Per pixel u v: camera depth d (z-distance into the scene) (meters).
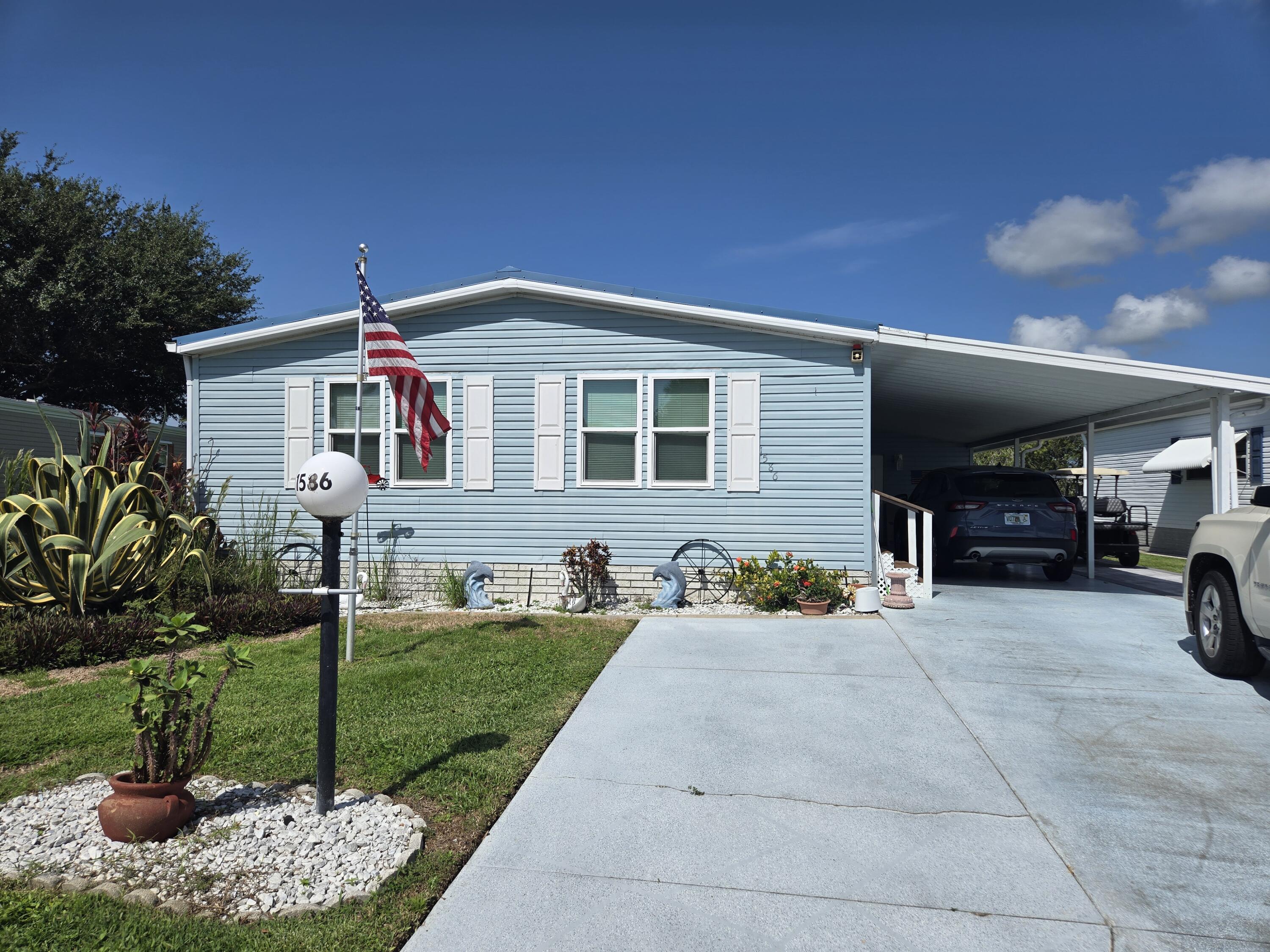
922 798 3.93
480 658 6.66
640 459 9.85
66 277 20.28
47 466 7.74
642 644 7.23
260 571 9.39
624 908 2.96
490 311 10.16
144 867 3.14
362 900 2.95
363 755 4.37
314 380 10.46
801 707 5.32
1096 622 8.16
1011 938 2.79
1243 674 5.95
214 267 24.84
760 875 3.21
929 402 13.27
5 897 2.90
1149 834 3.57
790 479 9.59
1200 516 16.83
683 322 9.80
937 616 8.50
